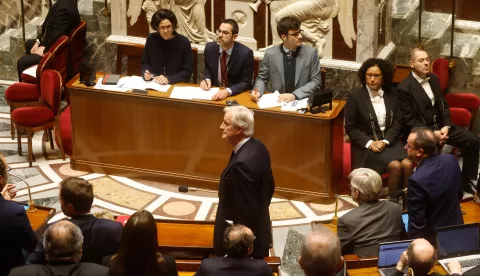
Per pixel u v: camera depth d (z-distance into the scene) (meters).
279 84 10.39
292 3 11.20
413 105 9.91
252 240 6.02
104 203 9.98
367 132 9.80
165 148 10.41
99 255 6.38
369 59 9.73
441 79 11.19
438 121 10.07
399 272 5.97
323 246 5.12
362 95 9.80
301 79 10.28
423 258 5.64
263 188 7.45
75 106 10.60
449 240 6.65
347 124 9.84
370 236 7.06
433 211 7.29
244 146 7.46
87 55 13.10
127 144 10.55
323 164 9.80
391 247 6.54
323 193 9.92
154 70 10.86
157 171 10.55
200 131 10.18
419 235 7.24
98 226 6.38
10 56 13.96
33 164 11.08
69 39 12.38
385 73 9.73
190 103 10.07
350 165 10.62
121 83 10.51
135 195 10.21
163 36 10.60
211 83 10.69
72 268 5.58
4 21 14.23
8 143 11.75
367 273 6.56
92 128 10.63
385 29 11.52
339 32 11.13
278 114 9.72
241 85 10.34
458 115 10.91
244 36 11.60
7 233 6.58
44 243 5.61
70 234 5.59
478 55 11.56
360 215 7.10
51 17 12.59
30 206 8.12
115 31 12.30
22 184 10.47
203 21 11.79
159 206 9.93
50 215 8.02
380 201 7.16
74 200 6.34
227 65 10.50
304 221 9.56
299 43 10.15
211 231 7.66
